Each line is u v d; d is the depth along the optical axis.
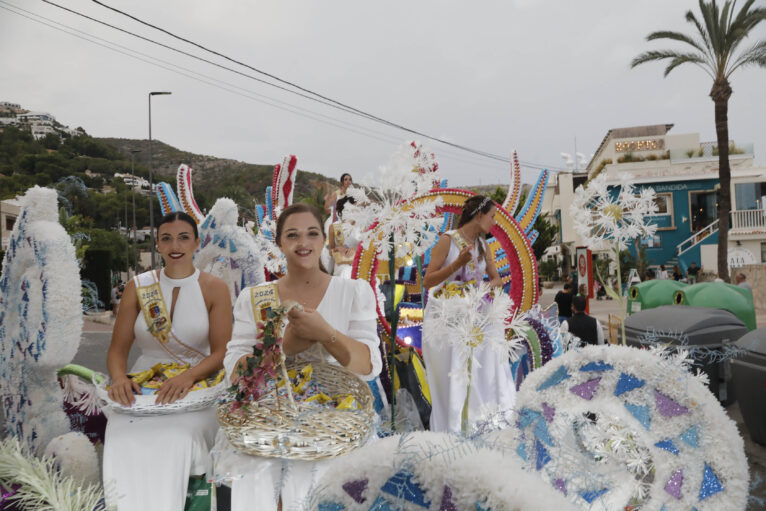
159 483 2.53
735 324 5.43
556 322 4.16
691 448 1.44
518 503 0.87
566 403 1.61
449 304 2.11
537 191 6.17
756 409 4.51
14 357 3.09
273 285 2.69
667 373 1.50
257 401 2.27
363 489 1.05
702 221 31.50
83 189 51.12
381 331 3.96
